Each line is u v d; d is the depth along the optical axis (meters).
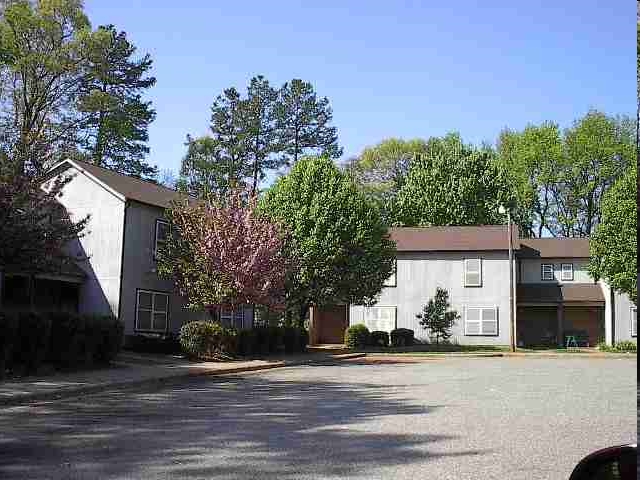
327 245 32.84
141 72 49.22
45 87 37.72
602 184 58.09
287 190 34.25
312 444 9.31
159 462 8.15
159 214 28.94
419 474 7.60
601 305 43.00
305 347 32.16
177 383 17.97
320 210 33.25
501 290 41.84
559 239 47.81
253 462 8.18
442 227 46.09
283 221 31.83
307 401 14.13
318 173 34.44
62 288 27.22
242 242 25.45
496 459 8.41
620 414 12.41
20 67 36.16
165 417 11.77
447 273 42.59
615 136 57.22
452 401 14.23
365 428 10.66
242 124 60.00
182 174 59.41
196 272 25.91
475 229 45.19
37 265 16.70
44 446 9.10
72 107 39.34
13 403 13.40
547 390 16.56
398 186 60.03
